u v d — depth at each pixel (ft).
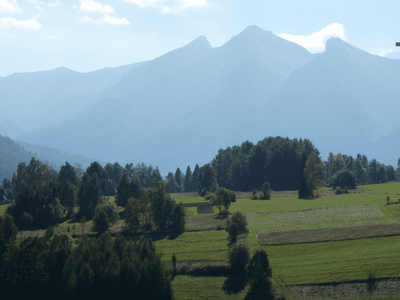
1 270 190.29
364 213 295.89
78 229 319.68
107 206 332.80
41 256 194.39
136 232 299.17
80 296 181.27
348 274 189.26
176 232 293.23
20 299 188.24
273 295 177.99
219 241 260.83
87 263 188.85
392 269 188.85
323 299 173.27
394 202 319.88
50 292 189.16
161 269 187.42
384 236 233.35
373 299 168.86
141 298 182.09
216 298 184.75
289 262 211.61
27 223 336.90
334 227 262.88
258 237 257.96
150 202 315.78
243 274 207.00
